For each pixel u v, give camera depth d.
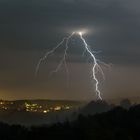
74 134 42.44
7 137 47.03
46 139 43.28
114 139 40.91
